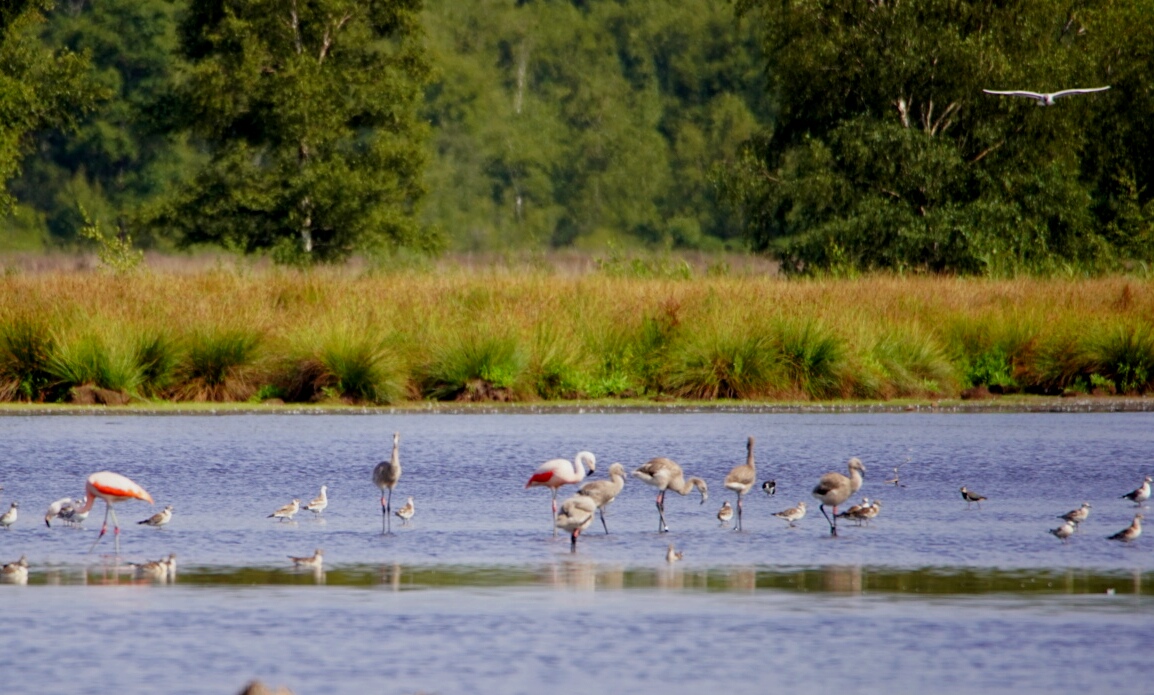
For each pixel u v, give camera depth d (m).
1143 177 61.88
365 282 36.41
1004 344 33.50
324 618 12.52
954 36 54.16
